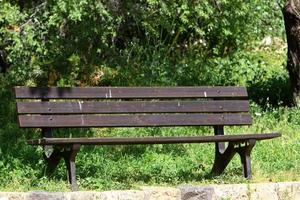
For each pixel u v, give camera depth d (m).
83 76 14.26
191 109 9.62
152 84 14.21
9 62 14.37
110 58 14.73
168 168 9.98
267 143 11.27
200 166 10.06
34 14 12.93
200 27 15.02
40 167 9.57
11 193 8.00
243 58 15.71
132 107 9.35
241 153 9.37
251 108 13.00
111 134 11.87
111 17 12.55
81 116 9.05
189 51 15.70
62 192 8.12
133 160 10.38
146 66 14.62
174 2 13.42
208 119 9.65
